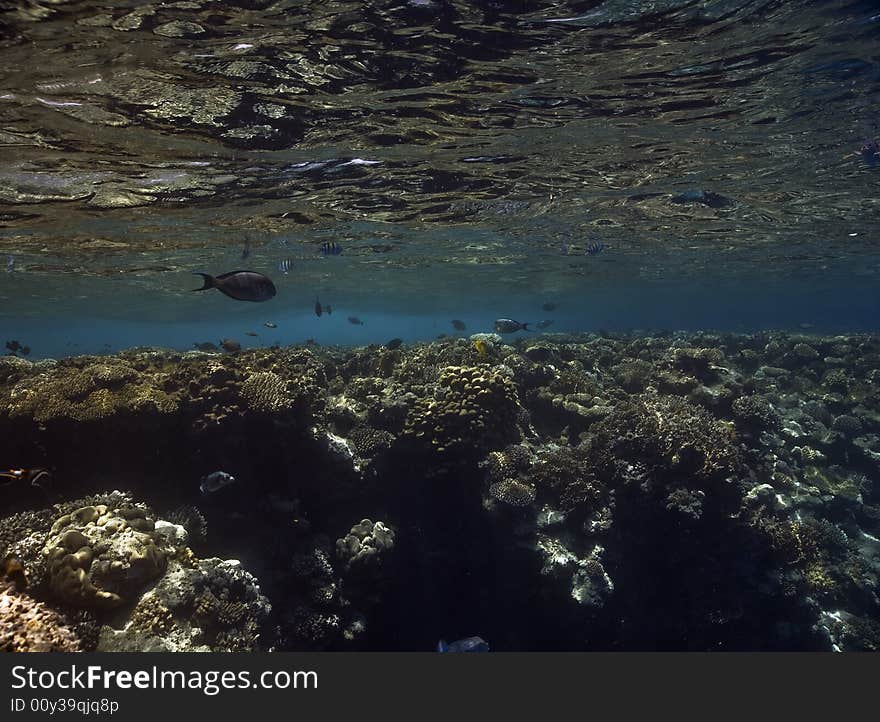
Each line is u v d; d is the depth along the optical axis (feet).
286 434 27.84
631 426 34.68
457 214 59.16
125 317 172.86
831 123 36.50
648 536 34.27
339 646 27.30
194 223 56.49
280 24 23.20
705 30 25.55
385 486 32.45
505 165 43.45
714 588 34.14
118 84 27.04
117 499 22.20
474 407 30.83
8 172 38.91
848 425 46.50
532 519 30.22
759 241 82.64
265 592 25.75
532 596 31.14
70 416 24.31
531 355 44.09
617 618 33.78
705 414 37.73
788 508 37.65
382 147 38.14
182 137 34.01
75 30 22.17
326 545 28.76
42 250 65.31
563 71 28.81
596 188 51.31
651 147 40.40
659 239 79.87
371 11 22.93
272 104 30.55
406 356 42.24
